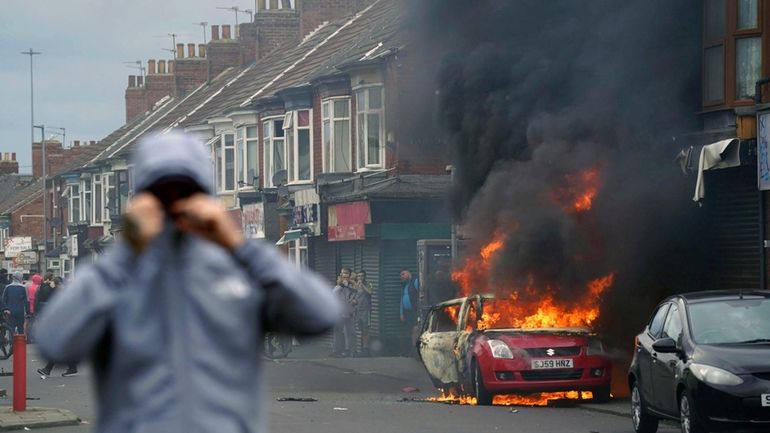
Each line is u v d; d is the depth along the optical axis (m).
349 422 17.59
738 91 24.86
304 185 45.78
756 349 14.70
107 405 3.52
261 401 3.61
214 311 3.53
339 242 40.94
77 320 3.47
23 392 18.47
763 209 23.14
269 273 3.59
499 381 20.00
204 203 3.60
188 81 78.25
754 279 23.59
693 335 15.27
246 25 68.69
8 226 94.38
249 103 50.88
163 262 3.56
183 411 3.46
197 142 3.70
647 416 16.27
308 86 45.06
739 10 24.84
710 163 22.84
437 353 22.66
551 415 18.72
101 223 77.50
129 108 88.44
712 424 14.27
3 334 35.41
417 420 17.88
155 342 3.50
